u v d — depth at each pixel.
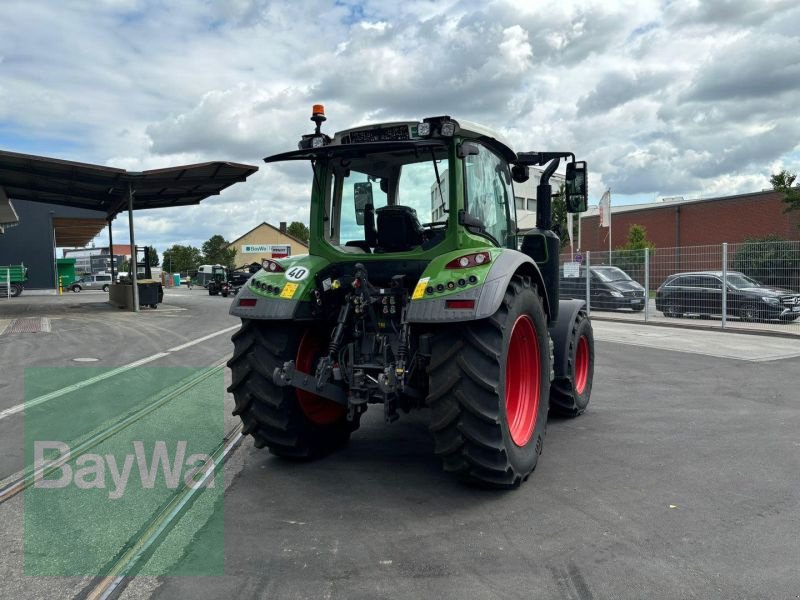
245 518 3.57
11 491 3.99
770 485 4.07
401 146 4.15
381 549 3.15
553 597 2.67
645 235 34.56
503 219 5.04
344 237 4.77
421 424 5.86
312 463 4.64
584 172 5.48
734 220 31.56
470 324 3.83
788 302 13.38
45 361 9.46
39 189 20.84
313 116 4.42
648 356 10.38
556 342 5.71
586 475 4.30
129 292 21.30
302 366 4.54
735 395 7.11
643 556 3.05
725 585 2.76
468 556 3.06
